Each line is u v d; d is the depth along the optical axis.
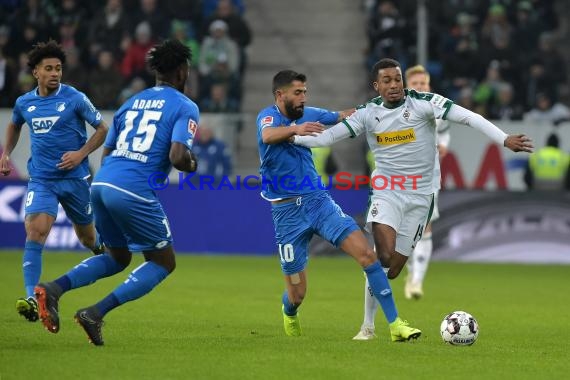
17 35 67.12
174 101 24.12
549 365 22.97
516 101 66.50
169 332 27.62
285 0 76.94
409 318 32.53
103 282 42.38
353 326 30.02
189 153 23.56
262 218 57.75
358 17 76.19
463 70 66.31
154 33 67.25
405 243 27.50
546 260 55.78
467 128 57.59
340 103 72.44
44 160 29.98
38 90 30.33
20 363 21.58
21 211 57.97
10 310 31.83
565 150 57.62
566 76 68.94
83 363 21.69
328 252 58.56
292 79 26.25
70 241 58.19
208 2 70.50
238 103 66.19
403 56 66.69
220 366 21.70
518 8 70.06
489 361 23.22
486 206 56.06
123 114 24.48
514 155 57.53
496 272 50.66
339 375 20.95
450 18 68.88
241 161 59.16
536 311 35.12
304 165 26.42
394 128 26.91
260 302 36.28
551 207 55.75
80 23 68.12
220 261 53.94
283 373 21.05
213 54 65.69
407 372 21.47
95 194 23.95
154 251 24.30
